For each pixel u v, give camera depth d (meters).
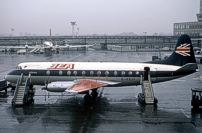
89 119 29.44
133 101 37.69
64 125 27.48
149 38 188.25
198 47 152.62
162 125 27.62
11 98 39.09
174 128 26.77
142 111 32.59
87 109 33.44
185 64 38.84
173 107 34.41
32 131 25.81
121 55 122.06
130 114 31.31
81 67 38.97
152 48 159.25
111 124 27.84
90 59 100.19
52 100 38.03
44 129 26.34
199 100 33.97
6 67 76.94
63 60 96.44
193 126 27.36
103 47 186.00
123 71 38.38
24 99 35.56
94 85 34.88
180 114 31.38
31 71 39.19
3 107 34.16
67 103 36.38
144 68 38.53
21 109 33.28
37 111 32.44
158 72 38.44
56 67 39.19
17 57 113.50
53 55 124.50
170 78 39.00
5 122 28.38
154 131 25.94
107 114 31.33
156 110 33.06
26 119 29.36
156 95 41.56
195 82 53.78
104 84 35.94
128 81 38.75
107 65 39.03
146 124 27.91
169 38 187.00
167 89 46.53
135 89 46.44
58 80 39.12
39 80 39.41
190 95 41.53
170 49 161.50
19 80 37.53
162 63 39.47
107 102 37.09
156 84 51.56
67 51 158.12
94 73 38.53
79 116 30.50
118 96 40.94
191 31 189.25
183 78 59.12
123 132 25.62
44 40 188.75
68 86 35.19
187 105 35.41
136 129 26.42
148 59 100.31
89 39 194.50
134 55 121.81
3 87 42.12
